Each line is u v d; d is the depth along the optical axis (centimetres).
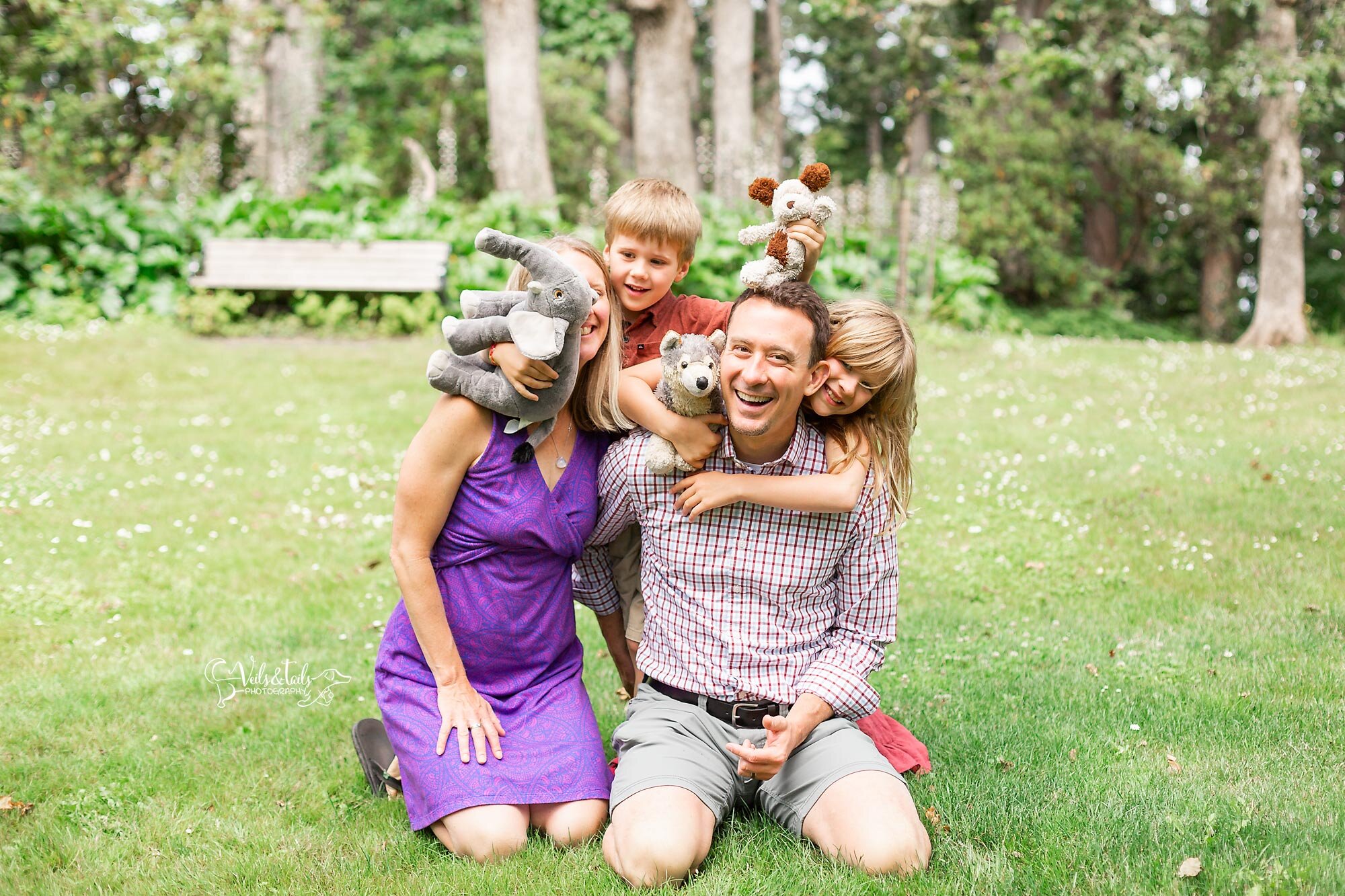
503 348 261
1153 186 1903
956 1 1744
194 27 1457
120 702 365
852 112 3238
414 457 271
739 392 259
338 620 449
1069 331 1727
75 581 481
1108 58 1548
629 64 3033
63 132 1468
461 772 269
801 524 274
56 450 736
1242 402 939
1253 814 276
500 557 279
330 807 299
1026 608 467
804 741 273
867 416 278
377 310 1320
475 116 2180
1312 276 2302
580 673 303
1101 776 305
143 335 1204
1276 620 439
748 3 1808
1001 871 252
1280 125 1709
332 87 2375
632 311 349
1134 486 655
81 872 262
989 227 1828
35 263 1285
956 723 346
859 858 252
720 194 1628
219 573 509
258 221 1357
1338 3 1589
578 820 271
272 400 923
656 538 282
